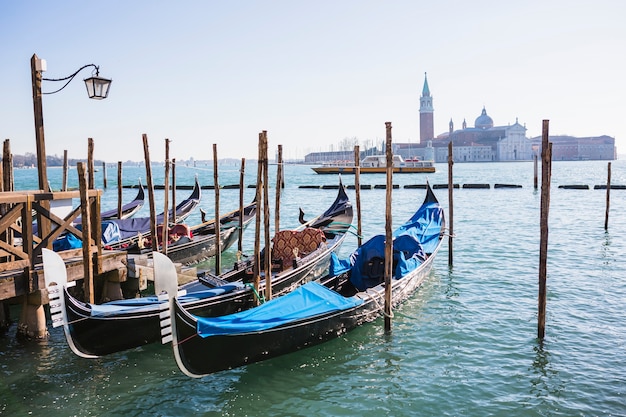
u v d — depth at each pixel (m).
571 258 16.64
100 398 7.89
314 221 18.70
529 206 32.84
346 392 8.09
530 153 191.50
